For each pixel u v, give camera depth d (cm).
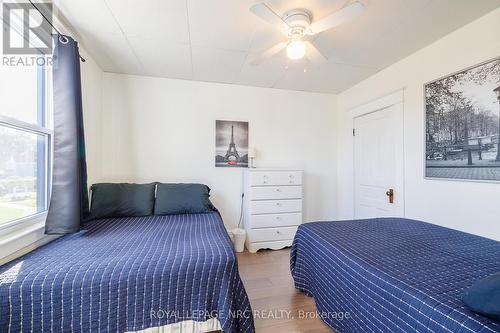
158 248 152
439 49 222
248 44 231
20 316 108
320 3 170
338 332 142
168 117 315
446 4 174
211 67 283
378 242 160
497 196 179
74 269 122
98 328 116
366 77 313
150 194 266
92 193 247
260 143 349
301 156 367
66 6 175
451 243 156
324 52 246
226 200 334
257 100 348
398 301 102
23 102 164
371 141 311
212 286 134
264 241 309
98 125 279
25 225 158
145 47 237
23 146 163
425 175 234
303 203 367
